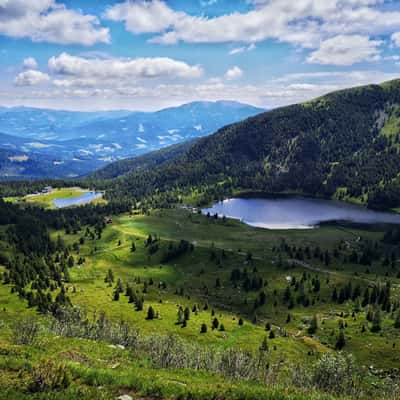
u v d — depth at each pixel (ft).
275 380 192.65
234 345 395.75
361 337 433.89
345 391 196.03
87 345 132.16
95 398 66.44
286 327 496.64
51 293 574.97
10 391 65.41
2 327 230.27
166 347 205.46
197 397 72.69
